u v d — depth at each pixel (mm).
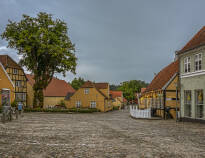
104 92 60375
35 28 37375
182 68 22547
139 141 10180
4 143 9328
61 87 60000
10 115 19156
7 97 36000
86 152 7910
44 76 40625
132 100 107562
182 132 13461
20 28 37625
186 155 7680
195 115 20062
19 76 47781
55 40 37938
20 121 19219
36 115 29219
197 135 12281
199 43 19422
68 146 8891
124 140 10375
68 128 14703
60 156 7340
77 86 92188
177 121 21594
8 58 47125
